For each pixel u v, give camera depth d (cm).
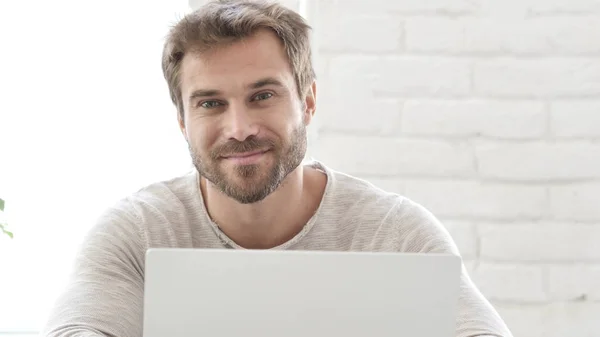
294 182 174
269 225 177
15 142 265
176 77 172
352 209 182
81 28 265
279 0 251
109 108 266
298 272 121
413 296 122
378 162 241
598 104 243
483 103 242
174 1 263
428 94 242
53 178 266
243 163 163
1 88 264
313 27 243
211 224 180
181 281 120
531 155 242
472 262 241
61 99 266
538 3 243
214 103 164
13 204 265
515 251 241
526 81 243
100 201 266
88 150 266
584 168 243
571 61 243
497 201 242
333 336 122
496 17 243
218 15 163
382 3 242
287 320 121
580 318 241
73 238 267
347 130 241
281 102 165
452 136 242
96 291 159
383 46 242
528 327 241
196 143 166
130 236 175
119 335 155
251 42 162
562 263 242
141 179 265
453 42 243
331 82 241
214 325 121
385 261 122
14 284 266
